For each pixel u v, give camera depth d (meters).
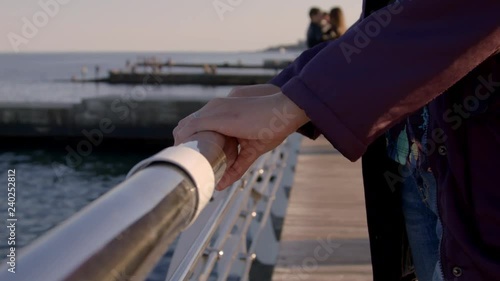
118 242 0.45
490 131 0.79
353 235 4.89
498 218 0.78
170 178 0.59
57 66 124.19
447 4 0.70
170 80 43.97
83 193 18.22
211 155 0.67
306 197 6.39
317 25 9.53
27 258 0.39
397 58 0.69
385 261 1.08
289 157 7.93
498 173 0.79
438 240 1.00
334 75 0.69
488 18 0.69
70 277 0.39
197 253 1.44
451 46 0.69
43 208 15.72
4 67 127.81
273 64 55.78
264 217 4.02
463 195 0.82
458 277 0.83
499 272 0.77
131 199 0.52
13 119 25.16
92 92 50.62
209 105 0.74
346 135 0.69
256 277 3.92
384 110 0.69
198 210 0.62
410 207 1.04
